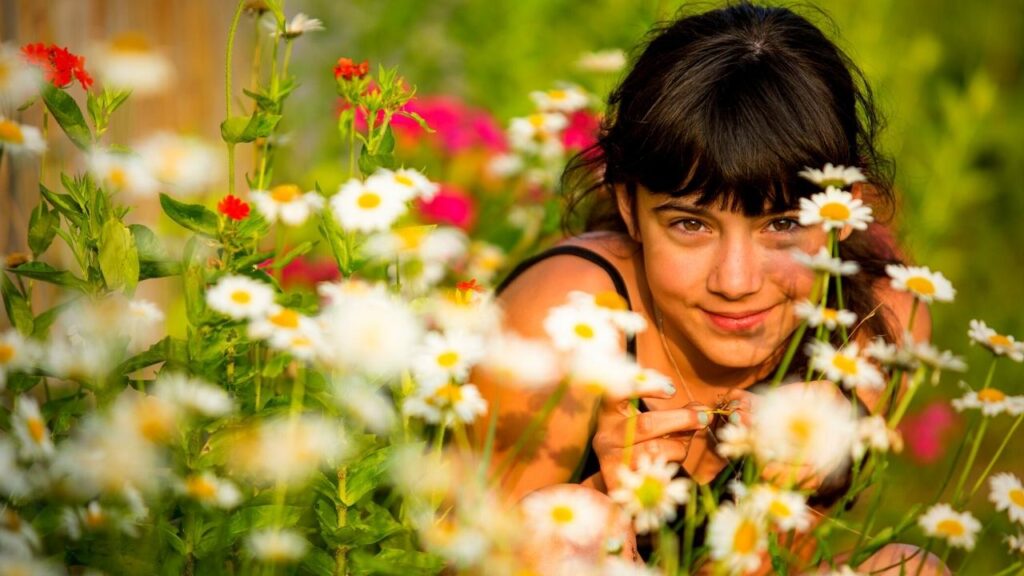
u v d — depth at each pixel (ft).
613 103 10.00
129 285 7.46
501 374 7.60
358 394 7.36
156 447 7.18
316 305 8.62
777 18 9.35
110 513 6.83
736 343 8.89
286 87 8.66
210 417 7.41
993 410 7.99
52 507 6.95
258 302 7.06
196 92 13.96
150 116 12.51
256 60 9.68
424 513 7.68
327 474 7.99
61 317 7.88
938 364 7.42
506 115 18.86
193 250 7.74
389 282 9.66
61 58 7.52
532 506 7.68
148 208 12.78
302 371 7.14
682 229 8.78
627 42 16.10
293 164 17.46
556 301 9.64
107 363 7.26
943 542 13.46
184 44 13.64
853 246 10.41
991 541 14.23
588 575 7.49
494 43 19.92
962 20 26.40
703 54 8.89
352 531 7.64
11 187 9.89
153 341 11.97
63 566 7.17
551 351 9.07
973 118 19.86
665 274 8.85
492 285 12.93
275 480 7.73
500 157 15.20
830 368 7.49
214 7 14.76
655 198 8.76
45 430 6.76
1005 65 26.18
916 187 19.16
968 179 19.85
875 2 22.12
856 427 7.52
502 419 9.39
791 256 8.43
